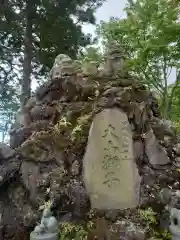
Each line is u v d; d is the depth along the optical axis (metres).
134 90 7.96
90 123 7.43
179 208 6.92
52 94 8.36
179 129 10.88
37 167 7.29
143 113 7.65
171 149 7.83
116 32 13.91
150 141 7.48
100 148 7.13
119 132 7.23
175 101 14.56
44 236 6.00
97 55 13.30
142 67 13.73
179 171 7.50
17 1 17.62
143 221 6.61
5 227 6.85
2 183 7.09
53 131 7.58
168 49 13.59
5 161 7.30
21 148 7.41
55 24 17.80
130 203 6.84
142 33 13.52
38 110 8.18
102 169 7.00
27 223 6.79
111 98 7.49
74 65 8.54
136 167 7.11
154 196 7.01
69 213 6.81
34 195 7.07
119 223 6.48
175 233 6.13
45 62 18.06
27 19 17.83
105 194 6.85
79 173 7.12
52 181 7.06
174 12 13.08
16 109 18.89
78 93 8.10
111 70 8.25
